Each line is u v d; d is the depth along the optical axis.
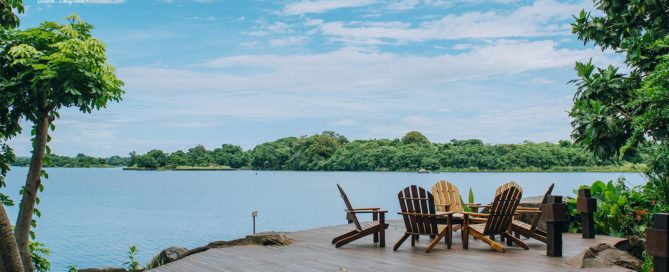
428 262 6.36
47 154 9.34
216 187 103.31
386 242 8.13
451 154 86.38
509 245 7.66
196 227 47.00
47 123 8.98
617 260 5.80
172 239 39.50
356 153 107.88
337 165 112.88
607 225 8.80
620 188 9.39
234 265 6.38
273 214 57.38
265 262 6.53
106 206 73.81
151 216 57.88
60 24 8.74
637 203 8.61
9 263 4.05
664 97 6.69
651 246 4.27
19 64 8.34
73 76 7.85
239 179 125.00
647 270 5.57
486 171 77.19
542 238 7.44
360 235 7.66
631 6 9.00
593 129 7.70
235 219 53.22
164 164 171.88
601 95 8.25
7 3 7.38
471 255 6.82
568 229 9.14
